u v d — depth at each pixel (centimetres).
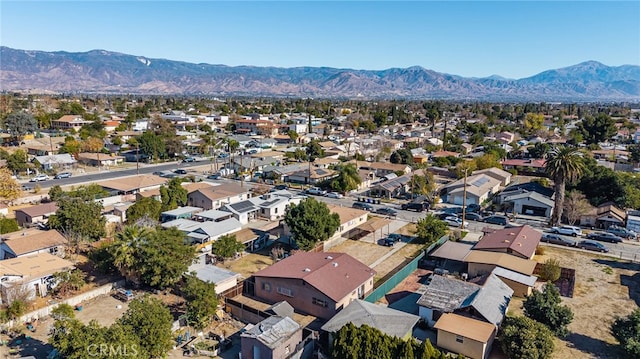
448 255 5022
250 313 3859
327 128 17975
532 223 6850
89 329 2847
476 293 3784
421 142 14838
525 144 14950
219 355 3375
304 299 3994
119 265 4347
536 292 3781
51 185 8900
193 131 17425
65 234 5272
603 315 3959
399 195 8725
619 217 6569
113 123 16725
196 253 4872
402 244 5919
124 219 6688
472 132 17300
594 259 5372
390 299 4291
